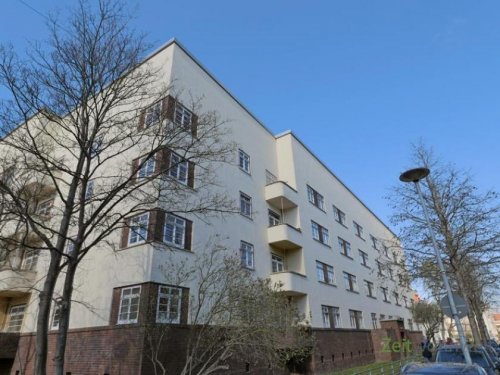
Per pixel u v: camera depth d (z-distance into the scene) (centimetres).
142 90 1509
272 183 2583
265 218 2483
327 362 2412
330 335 2584
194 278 1545
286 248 2600
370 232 4391
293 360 2227
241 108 2622
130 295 1510
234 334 1209
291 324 1394
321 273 2795
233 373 1622
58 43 1152
